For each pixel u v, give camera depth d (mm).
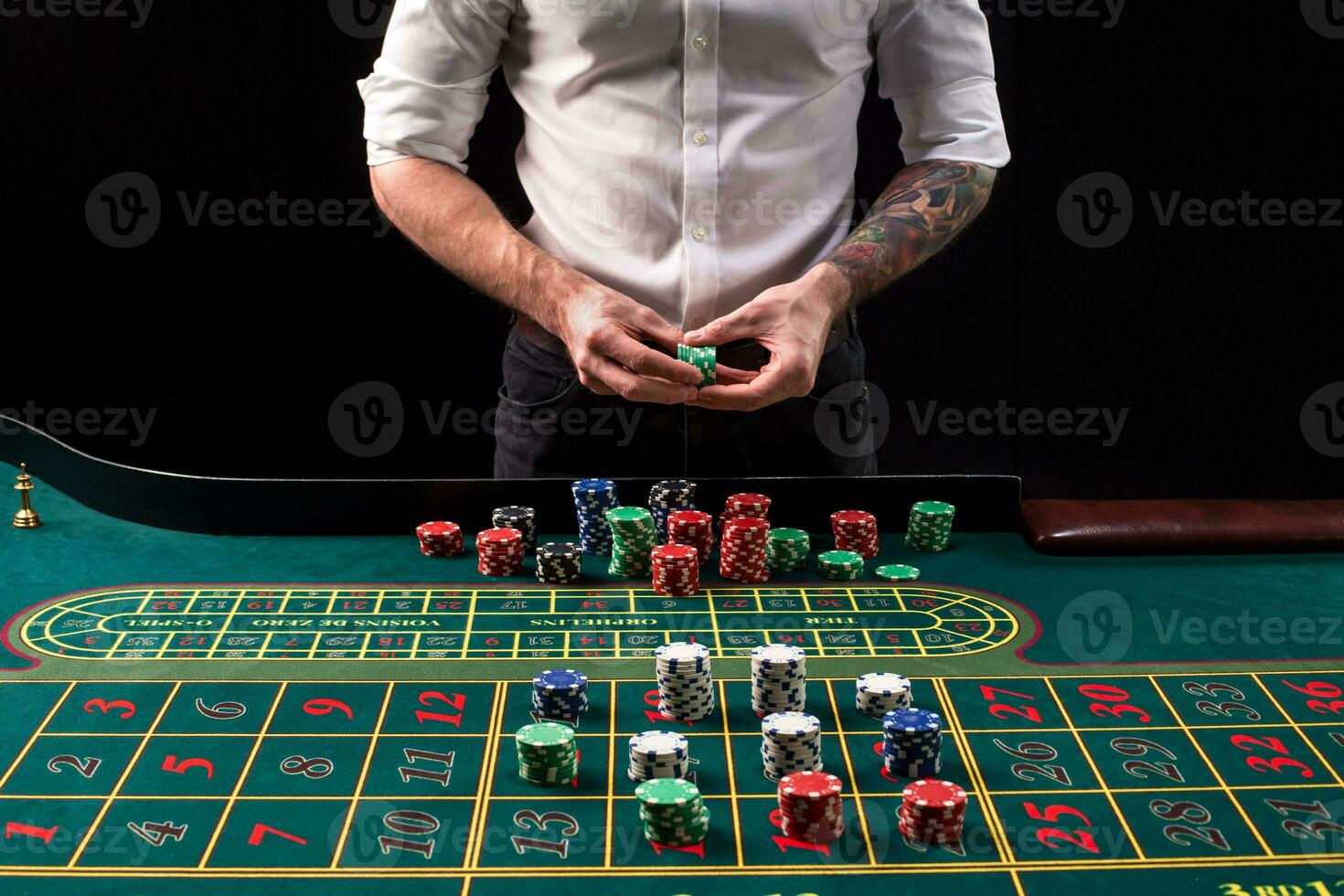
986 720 1955
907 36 3062
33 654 2176
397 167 3004
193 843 1613
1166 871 1562
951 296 6062
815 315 2627
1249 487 6156
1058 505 2795
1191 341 6031
